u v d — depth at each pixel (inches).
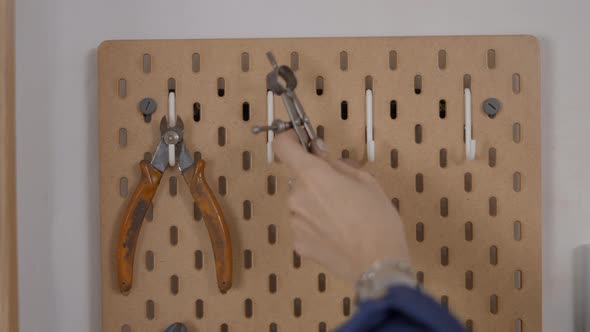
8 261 25.1
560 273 30.1
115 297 29.0
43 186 29.7
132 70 28.8
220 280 27.4
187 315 29.2
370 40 28.9
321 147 22.9
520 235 29.1
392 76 28.9
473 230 29.0
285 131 23.7
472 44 28.8
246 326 29.2
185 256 29.1
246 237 29.1
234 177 29.0
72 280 30.0
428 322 15.4
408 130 28.9
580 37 29.8
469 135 27.9
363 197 19.0
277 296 29.2
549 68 29.9
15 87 28.9
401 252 18.1
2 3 24.8
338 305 29.2
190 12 29.8
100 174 28.8
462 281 29.1
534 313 29.1
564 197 30.0
